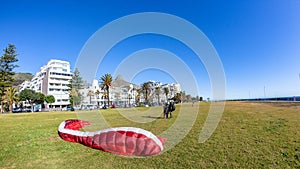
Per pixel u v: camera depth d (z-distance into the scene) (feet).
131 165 13.87
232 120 35.58
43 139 23.07
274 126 27.09
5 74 130.11
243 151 16.03
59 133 24.76
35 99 173.37
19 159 15.58
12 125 38.78
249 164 13.20
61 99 200.64
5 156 16.33
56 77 201.57
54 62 205.46
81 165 14.11
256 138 20.26
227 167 12.85
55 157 15.99
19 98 161.58
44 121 47.01
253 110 57.41
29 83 266.36
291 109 59.21
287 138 19.72
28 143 20.97
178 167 13.16
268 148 16.55
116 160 14.98
